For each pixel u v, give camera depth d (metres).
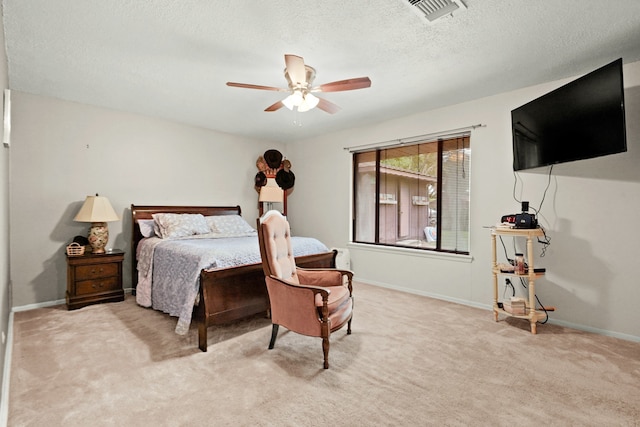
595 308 2.80
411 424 1.57
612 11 1.96
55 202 3.52
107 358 2.24
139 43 2.35
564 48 2.42
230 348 2.43
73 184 3.64
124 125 4.01
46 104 3.46
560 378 2.00
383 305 3.54
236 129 4.86
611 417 1.63
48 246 3.48
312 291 2.16
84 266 3.40
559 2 1.88
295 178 5.69
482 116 3.47
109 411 1.67
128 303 3.56
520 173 3.22
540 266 3.10
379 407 1.71
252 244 3.30
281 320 2.35
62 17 2.03
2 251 2.05
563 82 2.97
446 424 1.57
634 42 2.33
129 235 4.06
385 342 2.54
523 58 2.58
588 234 2.85
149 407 1.70
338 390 1.87
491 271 3.42
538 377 2.02
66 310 3.29
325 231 5.18
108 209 3.55
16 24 2.10
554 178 3.02
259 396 1.80
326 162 5.16
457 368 2.13
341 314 2.36
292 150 5.73
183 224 3.84
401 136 4.18
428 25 2.11
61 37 2.27
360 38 2.27
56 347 2.40
